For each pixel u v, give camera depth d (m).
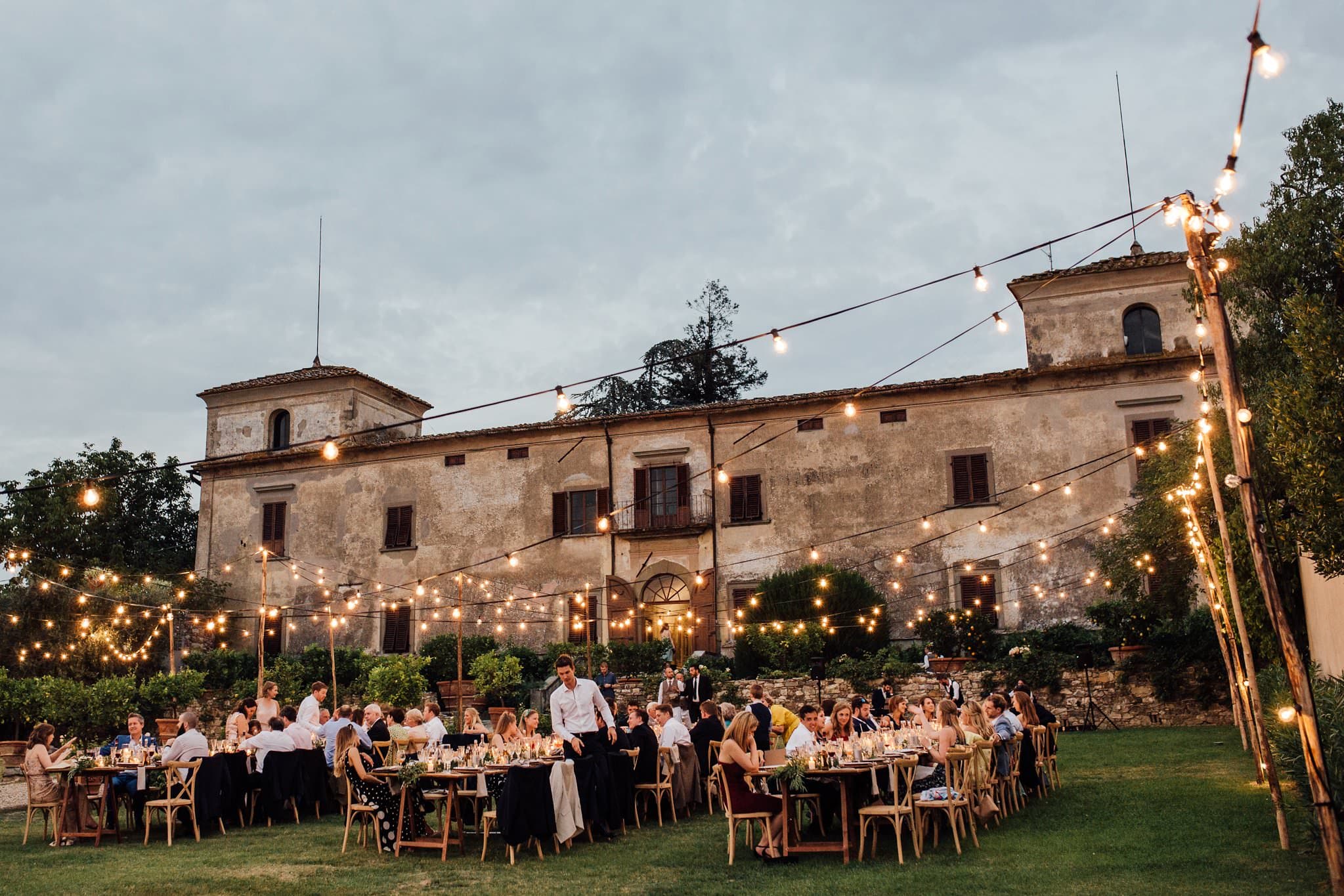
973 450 28.97
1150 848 9.44
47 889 9.29
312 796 13.81
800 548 29.88
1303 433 8.83
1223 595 16.06
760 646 27.08
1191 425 21.17
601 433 32.34
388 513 33.97
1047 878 8.45
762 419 30.95
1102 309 29.11
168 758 12.43
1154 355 27.67
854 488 29.75
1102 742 18.97
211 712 28.02
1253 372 14.25
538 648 31.69
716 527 30.64
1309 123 13.12
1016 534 28.27
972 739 10.94
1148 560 22.42
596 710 11.70
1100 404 28.25
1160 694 22.06
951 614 26.25
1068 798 12.77
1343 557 8.88
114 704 24.25
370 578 33.72
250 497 35.75
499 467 33.12
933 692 23.12
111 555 40.75
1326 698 9.79
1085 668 22.72
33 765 12.15
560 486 32.41
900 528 29.17
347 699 27.62
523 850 10.79
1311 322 8.88
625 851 10.62
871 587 28.44
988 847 9.91
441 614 32.81
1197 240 7.69
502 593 32.38
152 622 31.80
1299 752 8.95
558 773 10.58
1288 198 13.39
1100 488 27.83
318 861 10.51
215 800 12.41
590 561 31.77
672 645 29.05
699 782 13.45
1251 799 11.76
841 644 27.48
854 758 10.39
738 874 9.34
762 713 13.91
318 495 34.97
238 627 34.78
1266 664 18.16
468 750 11.64
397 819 11.09
